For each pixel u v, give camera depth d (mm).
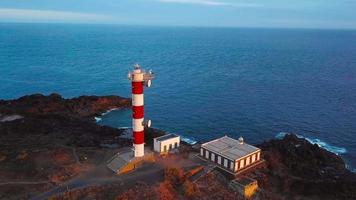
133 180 64875
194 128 115000
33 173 66938
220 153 72438
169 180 65062
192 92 160625
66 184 63156
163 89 165500
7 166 69812
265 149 89312
